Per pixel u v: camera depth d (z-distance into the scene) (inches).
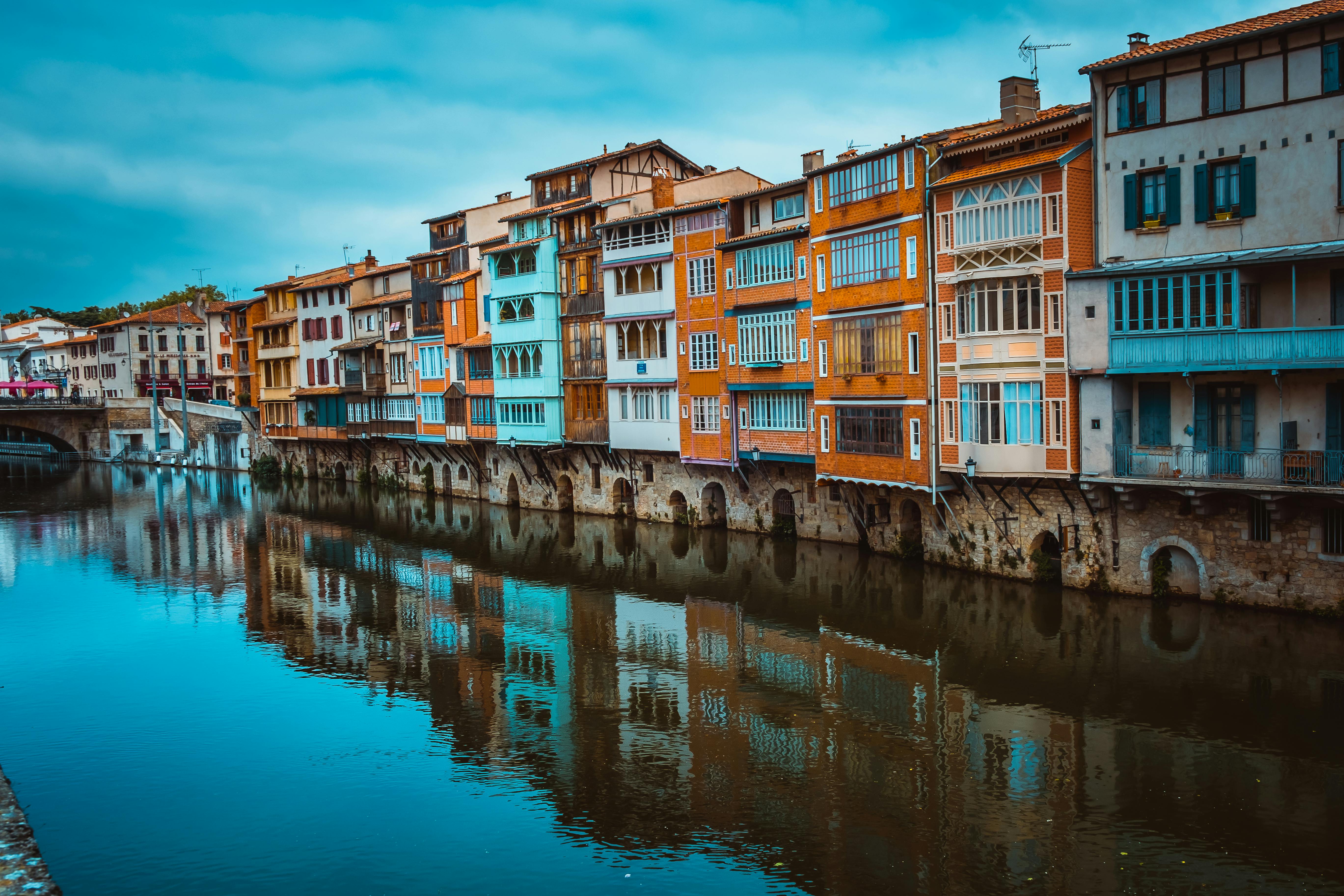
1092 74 1158.3
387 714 1059.9
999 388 1255.5
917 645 1172.5
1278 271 1056.2
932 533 1437.0
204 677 1198.3
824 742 935.0
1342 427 1029.2
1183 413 1136.8
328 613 1491.1
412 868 748.0
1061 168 1169.4
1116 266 1135.0
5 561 1950.1
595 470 2183.8
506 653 1255.5
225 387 4662.9
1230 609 1108.5
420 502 2642.7
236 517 2495.1
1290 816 754.8
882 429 1440.7
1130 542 1190.3
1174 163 1109.7
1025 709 973.8
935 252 1330.0
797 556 1615.4
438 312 2618.1
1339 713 904.3
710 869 731.4
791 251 1616.6
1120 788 811.4
